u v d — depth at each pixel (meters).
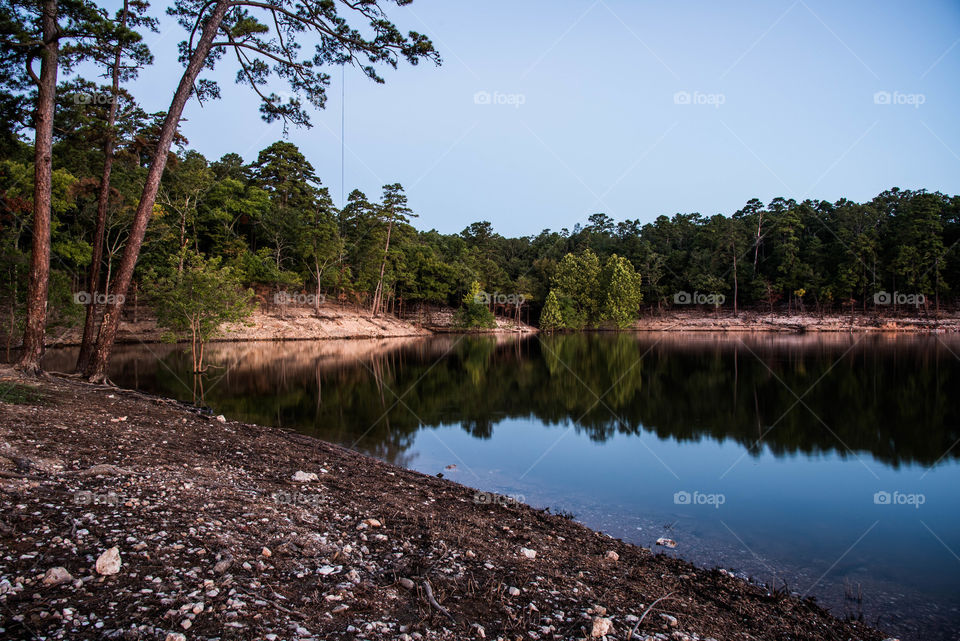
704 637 4.32
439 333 72.06
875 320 69.00
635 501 9.56
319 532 5.42
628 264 80.62
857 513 9.06
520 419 17.23
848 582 6.46
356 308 66.00
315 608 3.77
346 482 8.02
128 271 14.69
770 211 85.19
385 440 13.70
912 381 25.23
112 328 14.71
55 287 24.86
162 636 3.05
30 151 32.12
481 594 4.46
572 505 9.26
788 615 5.32
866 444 14.21
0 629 2.94
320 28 15.29
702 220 102.69
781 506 9.39
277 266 51.16
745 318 76.38
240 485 6.63
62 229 37.28
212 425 11.00
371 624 3.64
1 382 10.61
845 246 72.31
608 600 4.81
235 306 25.94
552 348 48.62
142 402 12.31
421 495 8.05
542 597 4.58
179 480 6.18
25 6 12.48
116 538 4.27
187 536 4.54
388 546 5.38
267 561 4.41
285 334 49.31
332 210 61.94
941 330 64.88
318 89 16.78
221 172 65.50
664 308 83.12
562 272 83.69
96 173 32.28
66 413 8.95
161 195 40.59
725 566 6.87
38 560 3.76
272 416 16.20
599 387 24.58
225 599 3.60
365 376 26.61
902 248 67.44
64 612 3.19
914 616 5.60
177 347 37.47
